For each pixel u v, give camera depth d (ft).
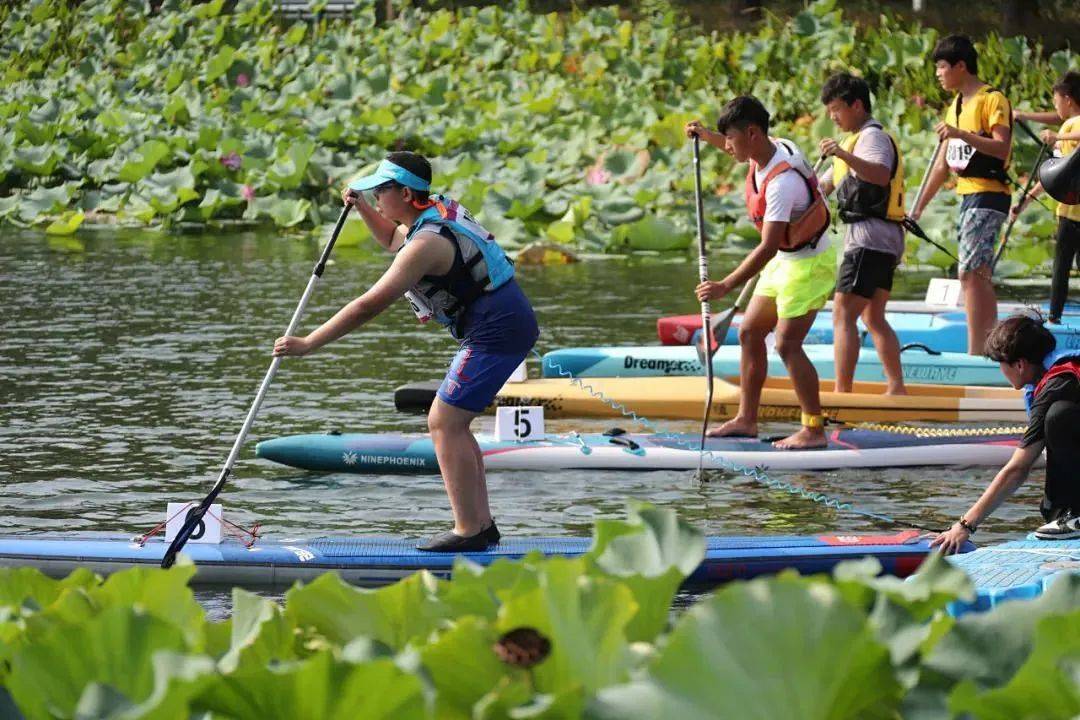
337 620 14.52
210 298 85.71
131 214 122.21
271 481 49.11
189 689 11.40
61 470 49.39
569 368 68.23
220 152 127.75
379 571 37.63
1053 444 35.14
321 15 206.80
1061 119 71.51
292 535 42.68
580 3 217.15
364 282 92.27
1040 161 71.72
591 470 51.70
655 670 11.14
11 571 16.20
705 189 121.80
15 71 178.29
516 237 108.58
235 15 194.80
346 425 56.54
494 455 51.57
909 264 103.24
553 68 172.14
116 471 49.49
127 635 12.62
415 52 172.86
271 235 117.50
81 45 187.83
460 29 184.55
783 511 46.19
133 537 39.14
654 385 62.59
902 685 12.64
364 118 136.15
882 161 56.85
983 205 64.95
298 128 137.39
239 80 160.25
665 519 15.16
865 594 13.87
